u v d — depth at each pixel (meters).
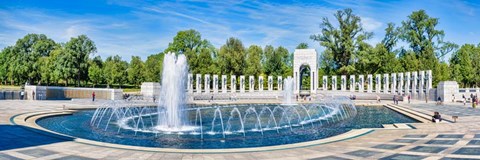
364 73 78.12
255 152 13.40
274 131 21.45
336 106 45.06
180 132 20.55
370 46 74.81
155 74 87.06
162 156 12.55
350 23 75.25
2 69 87.44
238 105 48.50
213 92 67.50
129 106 39.62
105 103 42.12
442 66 72.81
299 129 22.47
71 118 27.39
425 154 12.61
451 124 21.55
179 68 24.03
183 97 24.25
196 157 12.46
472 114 28.58
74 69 74.25
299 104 50.69
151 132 20.39
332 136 18.52
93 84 91.12
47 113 28.12
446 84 49.59
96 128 21.84
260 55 97.25
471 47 86.62
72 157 12.10
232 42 82.06
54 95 49.62
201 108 41.09
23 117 23.88
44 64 80.75
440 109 35.19
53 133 17.06
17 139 15.30
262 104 50.84
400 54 80.00
